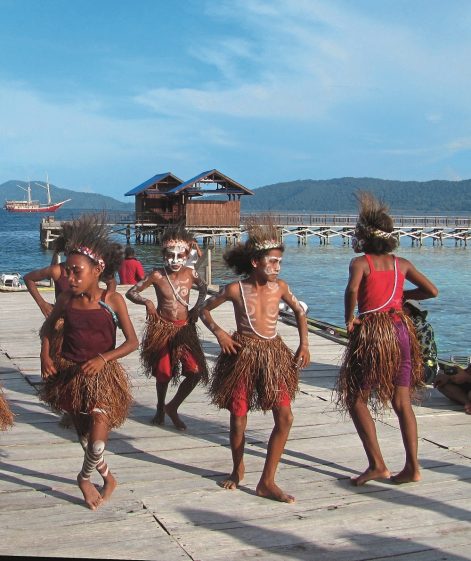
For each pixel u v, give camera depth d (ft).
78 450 16.71
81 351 13.58
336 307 77.10
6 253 173.78
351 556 11.63
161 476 15.10
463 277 114.62
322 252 174.50
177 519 12.91
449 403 20.88
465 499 13.99
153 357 18.57
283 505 13.64
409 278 15.08
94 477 14.94
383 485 14.71
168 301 18.58
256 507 13.51
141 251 168.25
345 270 126.52
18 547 11.69
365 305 14.69
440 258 160.45
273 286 14.46
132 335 13.82
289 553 11.70
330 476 15.24
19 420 19.16
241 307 14.35
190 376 18.42
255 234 14.37
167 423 19.17
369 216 14.80
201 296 18.53
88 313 13.56
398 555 11.68
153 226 178.29
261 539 12.17
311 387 23.11
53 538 12.05
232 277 110.32
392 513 13.32
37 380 23.75
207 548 11.82
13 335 32.09
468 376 20.33
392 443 17.40
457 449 16.98
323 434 18.21
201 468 15.65
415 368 14.99
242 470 14.56
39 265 142.92
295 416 19.80
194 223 166.20
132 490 14.25
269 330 14.34
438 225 204.13
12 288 49.24
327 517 13.10
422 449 16.97
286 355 14.35
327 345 30.27
